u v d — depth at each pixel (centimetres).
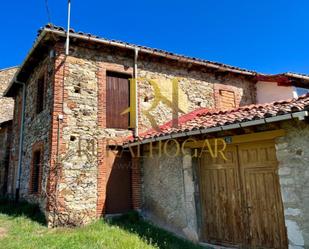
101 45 952
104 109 933
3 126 1549
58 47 890
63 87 874
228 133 647
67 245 582
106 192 888
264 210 598
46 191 818
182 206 740
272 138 579
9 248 561
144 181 910
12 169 1359
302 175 523
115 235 669
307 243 506
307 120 514
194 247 645
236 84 1276
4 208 1044
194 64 1125
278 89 1251
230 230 655
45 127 914
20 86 1331
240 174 650
